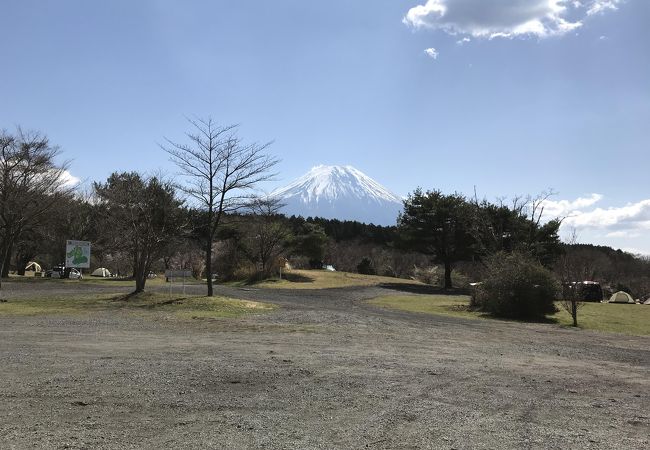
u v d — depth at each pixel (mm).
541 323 23219
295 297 31672
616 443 5379
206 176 24594
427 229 49125
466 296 37812
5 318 16578
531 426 5934
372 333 15008
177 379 7895
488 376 8977
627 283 67500
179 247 46875
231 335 13594
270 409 6355
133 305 21391
